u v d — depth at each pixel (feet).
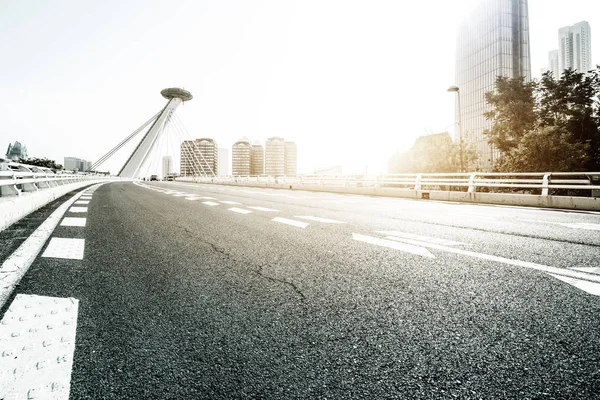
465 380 5.25
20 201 22.90
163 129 403.95
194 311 7.82
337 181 72.69
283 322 7.27
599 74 91.91
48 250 13.83
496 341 6.42
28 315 7.47
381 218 24.52
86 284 9.61
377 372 5.47
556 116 100.22
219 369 5.53
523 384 5.14
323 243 15.37
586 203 31.83
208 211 28.84
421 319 7.39
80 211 28.19
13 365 5.53
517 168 82.28
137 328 6.93
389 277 10.32
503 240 15.89
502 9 289.94
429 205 37.19
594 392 4.92
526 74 290.76
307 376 5.35
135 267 11.42
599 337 6.51
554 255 12.84
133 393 4.90
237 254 13.29
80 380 5.19
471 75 318.24
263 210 29.99
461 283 9.68
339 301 8.45
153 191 65.87
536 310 7.77
